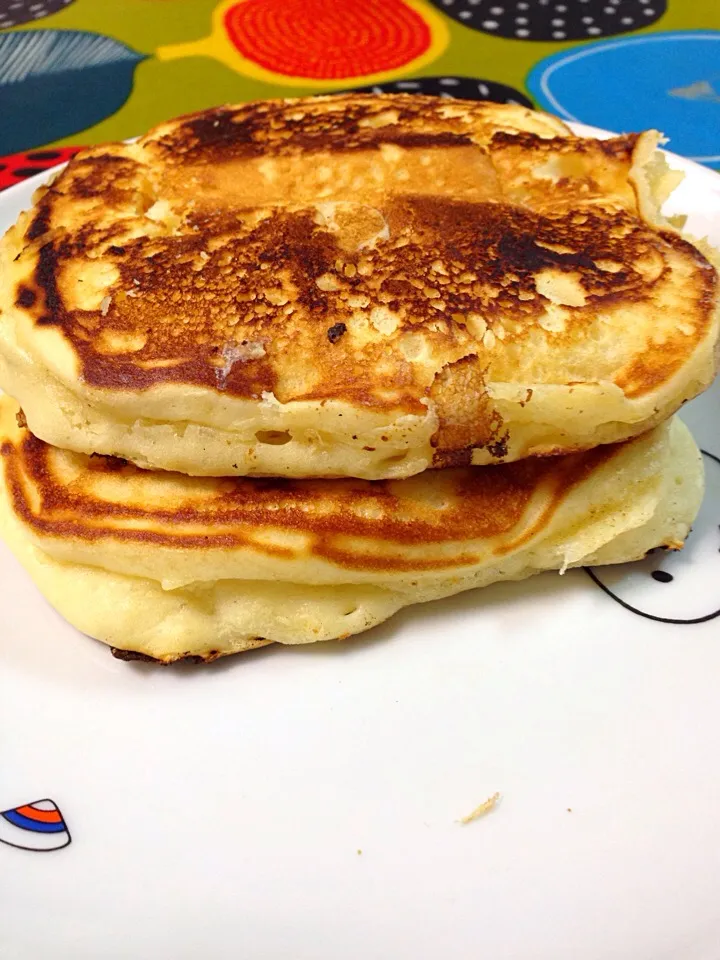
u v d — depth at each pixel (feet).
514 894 0.34
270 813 0.37
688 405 0.52
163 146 0.57
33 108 0.93
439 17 1.05
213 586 0.42
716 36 0.98
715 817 0.35
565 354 0.41
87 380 0.39
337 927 0.33
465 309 0.42
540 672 0.41
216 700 0.41
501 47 0.99
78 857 0.35
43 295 0.44
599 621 0.42
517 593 0.44
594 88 0.90
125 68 1.00
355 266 0.45
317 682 0.41
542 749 0.38
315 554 0.40
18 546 0.45
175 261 0.46
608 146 0.53
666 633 0.42
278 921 0.34
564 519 0.43
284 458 0.40
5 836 0.36
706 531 0.46
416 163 0.52
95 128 0.90
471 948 0.33
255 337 0.41
